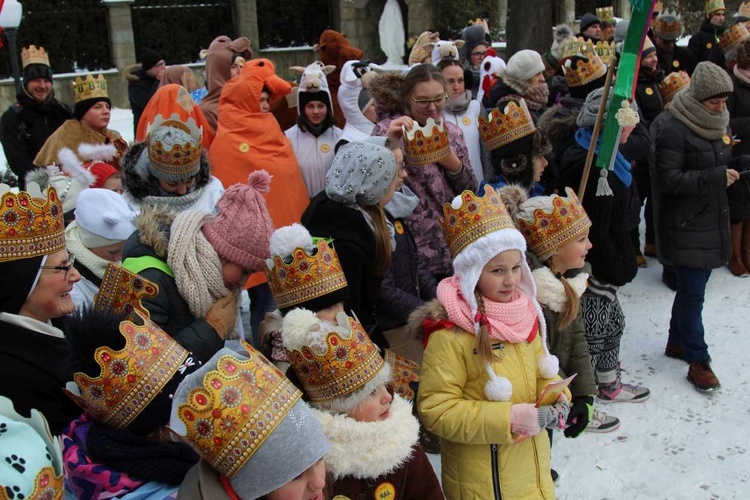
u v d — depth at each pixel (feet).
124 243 8.90
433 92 11.76
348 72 16.01
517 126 11.51
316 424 5.17
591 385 8.81
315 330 6.39
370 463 6.25
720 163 13.44
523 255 7.82
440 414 7.48
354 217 8.81
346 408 6.38
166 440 5.88
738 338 14.78
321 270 7.32
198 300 7.39
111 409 5.67
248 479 4.88
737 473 10.77
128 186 10.64
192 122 11.02
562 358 8.76
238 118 14.16
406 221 11.27
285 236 7.38
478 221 7.57
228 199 7.86
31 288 6.32
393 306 9.60
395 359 9.20
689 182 12.87
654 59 18.33
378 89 13.70
